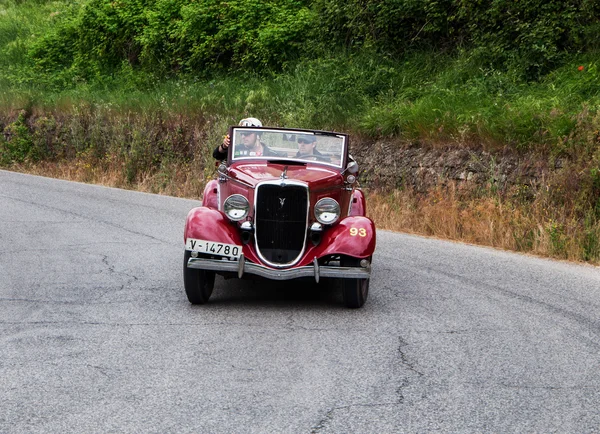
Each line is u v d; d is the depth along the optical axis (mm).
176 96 21594
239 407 4926
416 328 6934
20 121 23438
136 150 19719
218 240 7566
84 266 9617
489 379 5543
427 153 14883
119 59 28203
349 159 9172
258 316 7324
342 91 19031
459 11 18906
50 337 6523
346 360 5945
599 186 11719
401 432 4547
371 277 9242
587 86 15016
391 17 20312
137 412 4828
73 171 20672
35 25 35125
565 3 17484
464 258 10562
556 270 9836
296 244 7789
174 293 8258
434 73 18828
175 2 26969
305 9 23641
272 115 18891
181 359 5926
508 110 14344
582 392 5293
